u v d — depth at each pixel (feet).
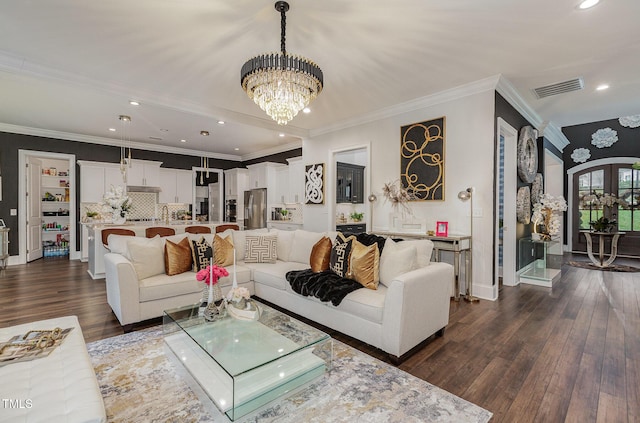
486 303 11.95
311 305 9.52
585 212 23.39
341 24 8.52
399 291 7.24
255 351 6.07
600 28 8.71
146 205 25.59
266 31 8.89
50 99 14.28
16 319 10.00
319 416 5.53
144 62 10.73
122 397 6.07
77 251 21.40
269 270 11.40
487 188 12.40
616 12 7.95
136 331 9.16
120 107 15.46
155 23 8.45
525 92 13.91
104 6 7.68
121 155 23.58
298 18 8.25
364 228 24.16
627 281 15.42
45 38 9.18
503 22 8.40
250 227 27.12
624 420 5.41
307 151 20.25
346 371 7.05
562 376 6.82
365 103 14.98
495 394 6.18
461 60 10.68
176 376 6.80
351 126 17.48
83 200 21.62
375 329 7.73
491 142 12.27
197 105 14.87
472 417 5.49
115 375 6.82
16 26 8.53
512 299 12.48
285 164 25.61
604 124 22.29
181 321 7.36
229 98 14.21
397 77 12.05
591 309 11.20
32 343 5.42
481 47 9.79
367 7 7.76
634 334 8.97
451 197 13.44
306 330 6.85
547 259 16.19
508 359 7.57
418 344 8.25
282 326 7.09
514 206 14.83
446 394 6.17
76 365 4.78
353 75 11.86
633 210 21.49
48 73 10.99
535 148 17.20
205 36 9.14
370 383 6.56
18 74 10.55
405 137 14.96
